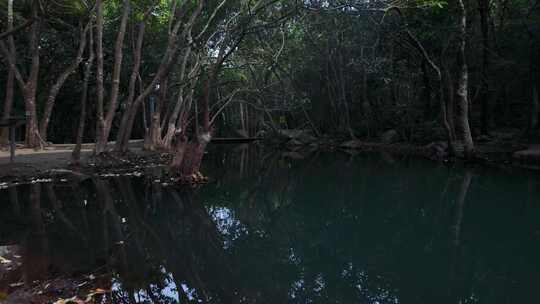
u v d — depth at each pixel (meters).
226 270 5.14
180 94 21.70
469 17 20.77
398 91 29.08
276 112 41.38
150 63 25.41
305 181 13.28
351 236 6.73
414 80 27.11
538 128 20.94
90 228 6.96
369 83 32.06
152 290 4.41
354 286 4.57
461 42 16.66
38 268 5.00
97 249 5.81
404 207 8.87
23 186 11.03
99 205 8.85
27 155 16.09
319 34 29.89
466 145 16.58
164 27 24.00
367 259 5.58
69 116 29.42
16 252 5.62
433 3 15.35
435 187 11.20
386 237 6.62
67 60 24.44
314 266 5.31
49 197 9.62
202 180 12.29
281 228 7.40
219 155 23.97
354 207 9.03
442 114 18.52
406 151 23.05
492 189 10.55
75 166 13.77
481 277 4.79
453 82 23.92
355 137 31.00
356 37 28.05
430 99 27.22
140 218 7.79
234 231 7.15
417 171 14.71
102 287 4.44
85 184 11.51
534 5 19.61
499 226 7.06
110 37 24.06
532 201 9.02
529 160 14.68
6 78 24.00
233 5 18.06
